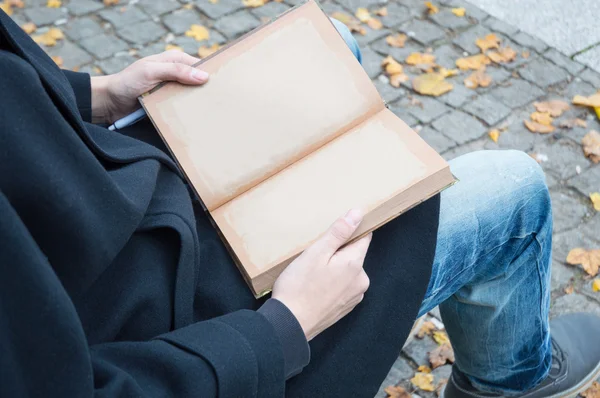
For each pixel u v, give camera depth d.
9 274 0.76
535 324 1.52
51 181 0.84
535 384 1.65
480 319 1.51
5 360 0.76
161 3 3.21
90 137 0.97
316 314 1.07
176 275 1.03
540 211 1.37
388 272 1.22
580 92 2.89
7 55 0.88
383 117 1.20
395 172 1.13
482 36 3.13
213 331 0.99
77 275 0.89
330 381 1.19
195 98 1.22
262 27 1.26
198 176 1.16
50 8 3.15
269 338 1.01
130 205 0.93
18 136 0.83
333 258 1.09
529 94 2.88
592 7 3.31
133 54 2.98
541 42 3.11
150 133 1.32
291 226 1.11
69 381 0.80
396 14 3.22
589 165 2.60
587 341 1.81
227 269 1.14
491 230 1.33
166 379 0.93
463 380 1.72
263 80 1.22
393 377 2.01
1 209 0.75
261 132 1.18
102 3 3.19
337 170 1.15
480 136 2.71
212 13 3.19
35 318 0.77
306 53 1.23
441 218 1.30
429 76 2.93
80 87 1.34
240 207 1.14
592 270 2.25
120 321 0.98
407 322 1.23
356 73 1.22
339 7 3.25
